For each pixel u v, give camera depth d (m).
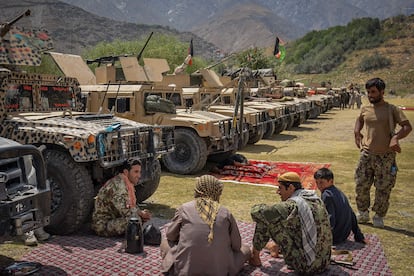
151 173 5.91
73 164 4.97
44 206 3.96
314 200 4.07
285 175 4.20
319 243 3.98
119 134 5.27
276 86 20.17
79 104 6.86
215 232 3.75
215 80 13.35
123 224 4.92
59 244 4.79
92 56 32.22
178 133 8.48
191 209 3.86
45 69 22.58
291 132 16.56
